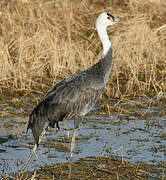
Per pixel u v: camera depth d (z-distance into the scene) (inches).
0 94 661.3
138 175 422.0
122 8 954.1
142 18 862.5
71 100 440.8
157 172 426.9
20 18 832.3
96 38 845.8
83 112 454.9
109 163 447.2
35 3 888.9
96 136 519.2
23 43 748.0
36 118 430.3
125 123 562.3
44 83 701.9
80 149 482.3
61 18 885.2
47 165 441.7
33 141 506.0
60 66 730.2
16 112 596.7
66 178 417.7
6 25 812.0
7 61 702.5
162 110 609.9
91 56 751.1
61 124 563.8
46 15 863.1
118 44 770.8
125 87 695.1
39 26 817.5
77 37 847.7
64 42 773.9
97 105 629.9
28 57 747.4
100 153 471.2
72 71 733.3
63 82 448.5
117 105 627.5
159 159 455.8
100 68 470.6
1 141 503.2
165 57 794.8
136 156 463.8
